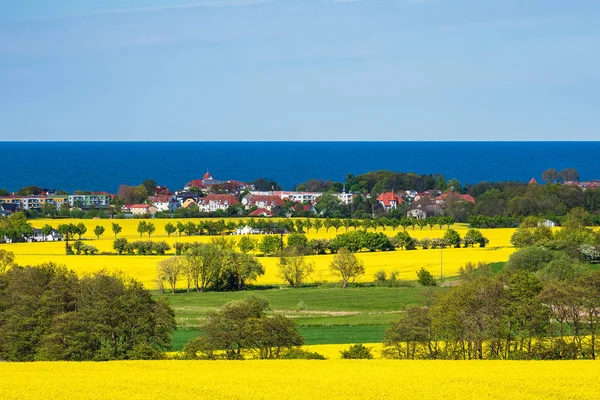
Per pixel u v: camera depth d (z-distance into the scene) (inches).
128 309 5398.6
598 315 5354.3
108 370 4379.9
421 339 5354.3
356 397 3663.9
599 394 3732.8
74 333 5265.8
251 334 5241.1
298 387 3860.7
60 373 4266.7
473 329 5290.4
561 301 5354.3
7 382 3966.5
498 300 5442.9
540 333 5334.6
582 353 5241.1
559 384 3919.8
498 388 3836.1
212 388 3833.7
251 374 4215.1
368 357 5334.6
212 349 5251.0
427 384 3914.9
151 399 3624.5
